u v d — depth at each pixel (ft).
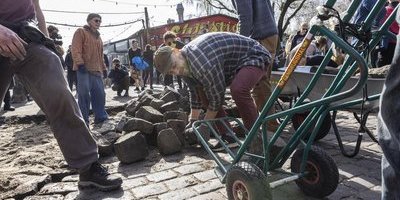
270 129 12.87
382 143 3.97
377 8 6.44
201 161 12.12
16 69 9.04
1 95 9.26
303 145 8.52
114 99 33.50
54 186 10.55
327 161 8.43
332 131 15.56
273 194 9.30
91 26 18.97
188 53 9.61
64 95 8.94
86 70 18.80
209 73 9.58
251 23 13.37
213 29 79.61
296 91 13.69
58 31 22.86
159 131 13.78
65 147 9.43
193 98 11.86
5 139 16.99
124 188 10.28
